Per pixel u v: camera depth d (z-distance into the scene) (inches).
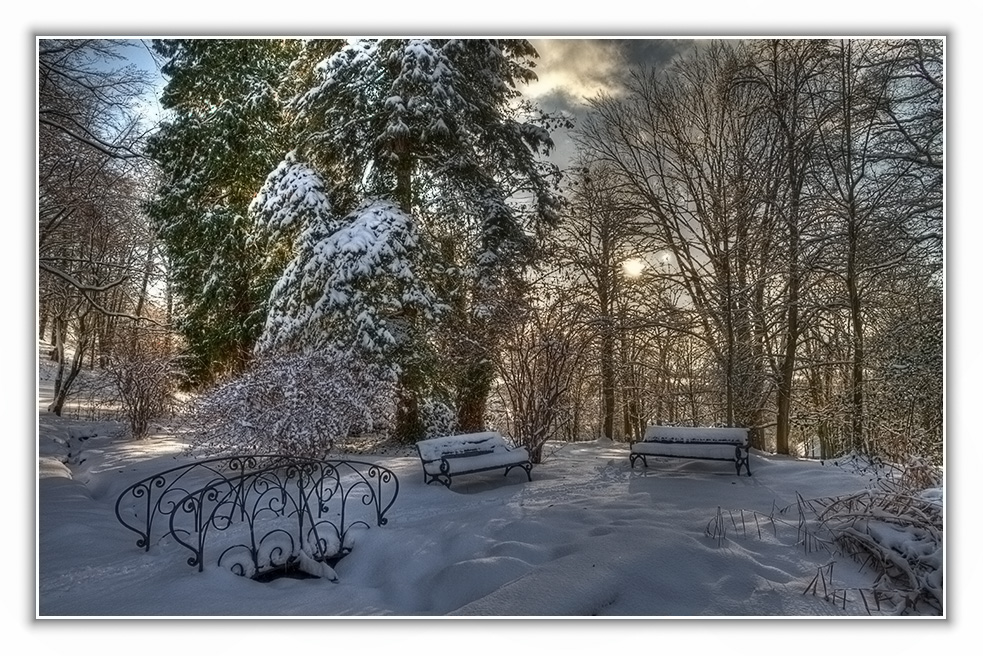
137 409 506.9
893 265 445.7
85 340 619.8
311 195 446.9
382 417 395.9
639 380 692.7
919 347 358.0
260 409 308.3
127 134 474.6
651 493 265.4
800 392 615.8
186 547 198.5
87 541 207.2
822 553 184.4
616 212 613.9
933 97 394.0
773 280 550.0
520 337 369.4
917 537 171.6
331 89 467.2
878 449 364.5
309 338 425.1
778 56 493.0
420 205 498.0
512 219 472.1
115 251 653.3
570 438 642.2
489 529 206.4
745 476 309.7
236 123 628.4
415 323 449.4
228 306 623.5
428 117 447.8
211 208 638.5
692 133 589.6
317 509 251.3
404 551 194.9
